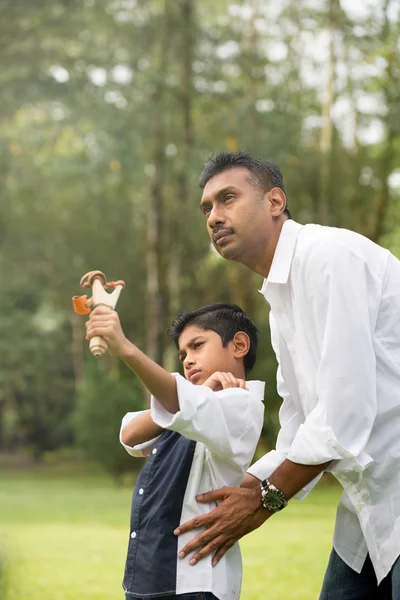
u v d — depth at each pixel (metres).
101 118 18.94
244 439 2.76
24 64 18.84
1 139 20.88
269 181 3.00
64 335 34.22
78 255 30.64
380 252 2.94
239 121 19.91
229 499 2.73
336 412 2.72
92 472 31.95
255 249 3.00
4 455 41.84
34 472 31.97
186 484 2.78
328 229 2.92
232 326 3.04
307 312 2.88
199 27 20.36
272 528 11.73
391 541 2.82
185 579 2.69
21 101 19.16
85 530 12.20
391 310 2.88
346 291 2.78
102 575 7.74
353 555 3.06
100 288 2.65
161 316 21.66
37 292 31.42
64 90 18.78
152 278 21.61
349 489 2.90
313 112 23.09
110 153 19.05
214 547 2.71
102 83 19.11
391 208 22.67
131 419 3.06
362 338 2.76
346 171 23.28
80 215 29.59
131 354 2.56
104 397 22.61
